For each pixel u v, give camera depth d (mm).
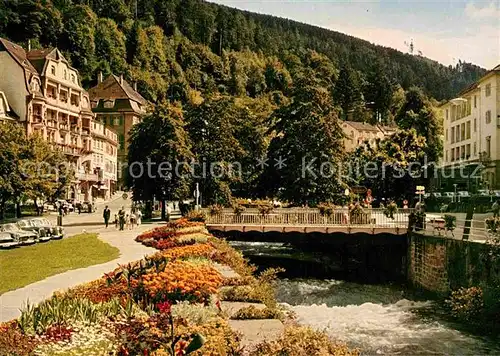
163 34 189625
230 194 56375
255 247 45312
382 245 36531
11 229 31062
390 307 24078
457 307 21578
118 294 12344
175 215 58688
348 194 50719
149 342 8023
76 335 9195
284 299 26328
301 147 50719
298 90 53656
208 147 57031
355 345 17578
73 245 30281
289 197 50219
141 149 55344
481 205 47250
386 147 63219
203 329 8883
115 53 149375
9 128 47094
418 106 120500
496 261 20609
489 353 16766
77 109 87812
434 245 27828
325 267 37375
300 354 7703
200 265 16359
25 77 72938
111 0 170375
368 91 175500
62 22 134125
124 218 44344
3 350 8195
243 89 186750
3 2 124000
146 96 148625
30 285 16938
